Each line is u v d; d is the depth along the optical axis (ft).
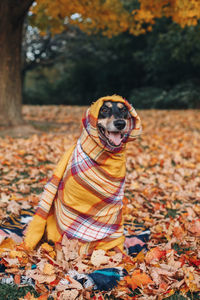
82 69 90.27
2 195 13.94
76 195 9.07
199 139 28.99
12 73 28.71
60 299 7.63
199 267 9.16
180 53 58.44
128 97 81.30
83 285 8.13
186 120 40.91
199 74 70.33
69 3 26.96
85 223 9.30
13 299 7.79
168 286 8.30
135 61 79.25
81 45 82.53
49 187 9.66
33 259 9.10
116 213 9.55
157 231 11.66
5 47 27.89
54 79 108.78
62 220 9.43
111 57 83.35
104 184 8.96
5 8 26.43
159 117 44.47
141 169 19.12
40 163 19.43
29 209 13.08
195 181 17.54
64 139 25.39
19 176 16.89
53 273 8.41
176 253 10.01
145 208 14.02
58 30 32.78
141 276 8.43
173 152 23.41
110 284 8.21
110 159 8.96
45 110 50.62
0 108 28.71
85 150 9.00
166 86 73.97
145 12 27.91
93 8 29.86
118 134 8.79
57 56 83.82
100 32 71.77
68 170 9.30
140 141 27.78
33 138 25.27
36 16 31.68
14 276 8.47
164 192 15.79
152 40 66.69
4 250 9.23
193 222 12.17
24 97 94.53
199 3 24.09
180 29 56.18
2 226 10.89
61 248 9.25
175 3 25.96
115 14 31.12
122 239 9.82
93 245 9.45
